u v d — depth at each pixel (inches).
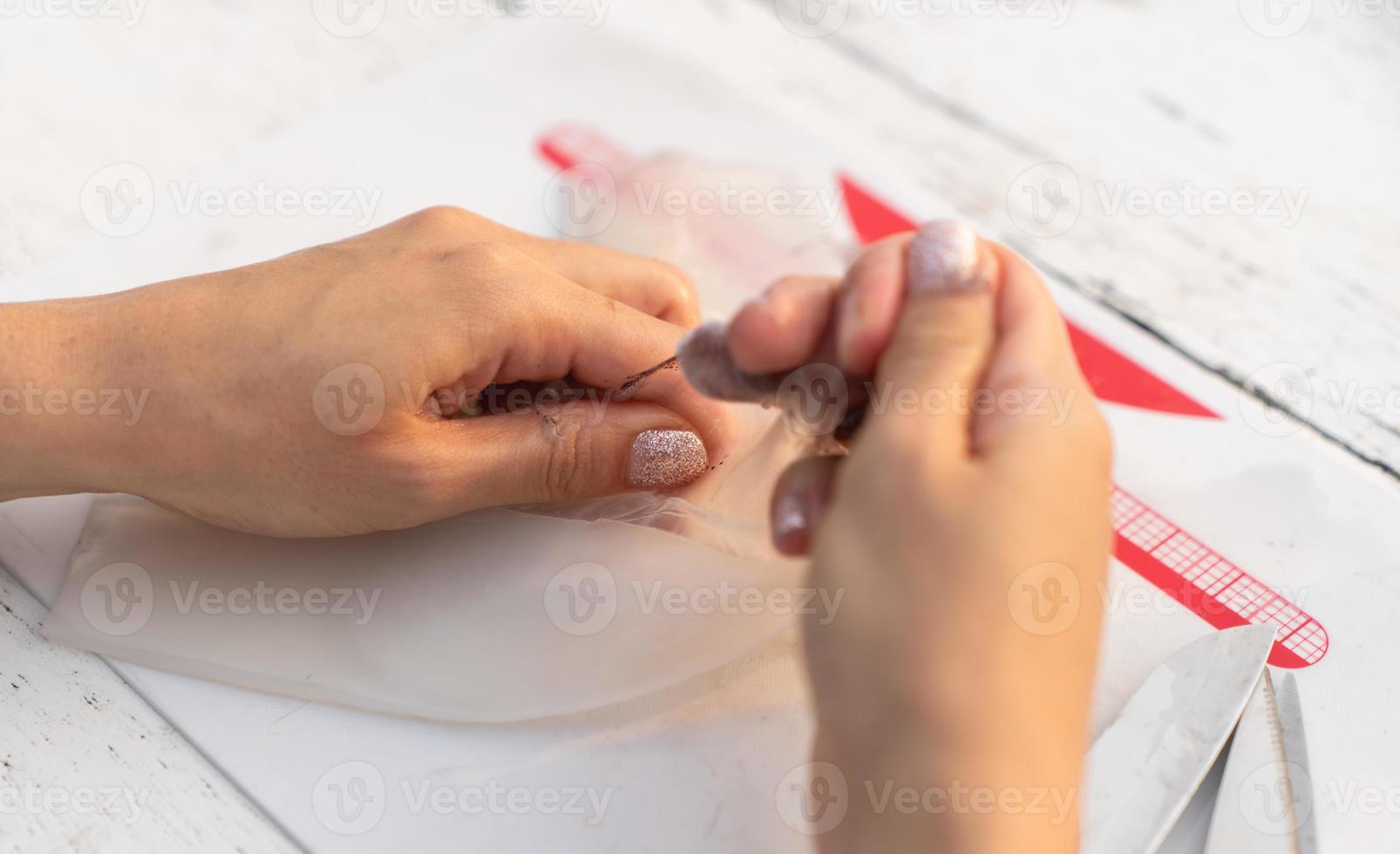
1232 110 22.6
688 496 18.2
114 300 17.9
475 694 17.7
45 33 22.5
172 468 17.6
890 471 15.2
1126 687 17.8
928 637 14.9
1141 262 21.1
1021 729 14.8
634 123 21.8
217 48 22.5
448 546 18.2
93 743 17.5
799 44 23.1
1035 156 22.1
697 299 19.4
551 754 17.5
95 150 21.5
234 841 17.1
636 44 22.3
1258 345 20.4
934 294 15.9
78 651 17.9
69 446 17.5
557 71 22.2
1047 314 15.9
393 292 17.6
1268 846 16.8
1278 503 19.0
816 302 16.0
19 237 20.8
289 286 17.8
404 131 21.7
